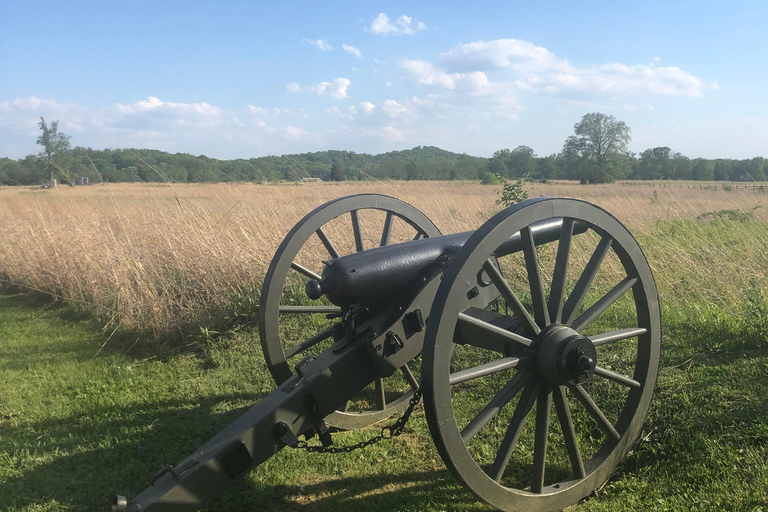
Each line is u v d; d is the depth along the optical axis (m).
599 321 4.91
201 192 8.26
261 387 4.47
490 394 3.97
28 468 3.25
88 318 6.79
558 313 2.60
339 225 7.43
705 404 3.24
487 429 3.52
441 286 2.23
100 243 7.21
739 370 3.56
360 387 2.68
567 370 2.47
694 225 8.67
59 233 8.38
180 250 6.64
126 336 5.90
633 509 2.62
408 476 3.13
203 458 2.26
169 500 2.14
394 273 2.81
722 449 2.86
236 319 5.85
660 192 16.06
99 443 3.55
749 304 4.58
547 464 3.10
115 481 3.12
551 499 2.56
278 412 2.44
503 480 3.00
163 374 4.85
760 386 3.32
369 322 2.84
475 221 8.11
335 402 2.60
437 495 2.91
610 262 6.38
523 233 2.46
